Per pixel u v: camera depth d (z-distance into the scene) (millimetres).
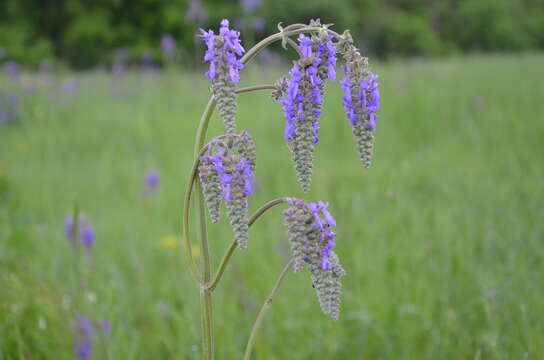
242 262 4562
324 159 7465
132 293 4160
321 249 1936
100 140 9289
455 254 4191
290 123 1965
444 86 11297
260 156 7488
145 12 32375
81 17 32406
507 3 45344
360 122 2018
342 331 3738
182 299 4070
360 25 38125
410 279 4051
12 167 7645
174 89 12898
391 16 40125
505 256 4301
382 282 4102
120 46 32219
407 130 8586
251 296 3998
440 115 9109
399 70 13867
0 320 3475
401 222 4910
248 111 9859
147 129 9203
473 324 3600
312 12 30375
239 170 1931
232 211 1944
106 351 3297
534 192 5430
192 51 29500
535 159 6543
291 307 4012
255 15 23109
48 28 34219
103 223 5551
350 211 4848
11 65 13359
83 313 3625
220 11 29312
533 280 3879
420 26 39750
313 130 1968
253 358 3500
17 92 12016
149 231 5379
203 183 1979
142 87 13203
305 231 1936
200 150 2029
